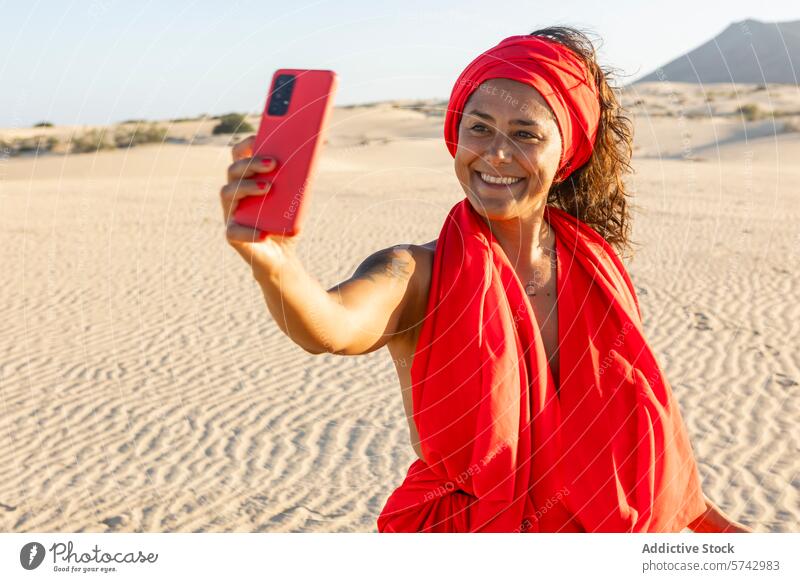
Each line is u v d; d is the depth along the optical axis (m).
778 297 10.57
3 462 6.10
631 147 2.07
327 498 5.44
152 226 17.39
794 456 5.96
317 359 8.50
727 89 59.44
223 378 7.95
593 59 1.88
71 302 11.09
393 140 32.59
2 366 8.41
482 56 1.76
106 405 7.27
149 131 40.31
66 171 33.25
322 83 1.23
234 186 1.21
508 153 1.69
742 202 19.27
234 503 5.37
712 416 6.79
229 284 11.96
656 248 13.82
